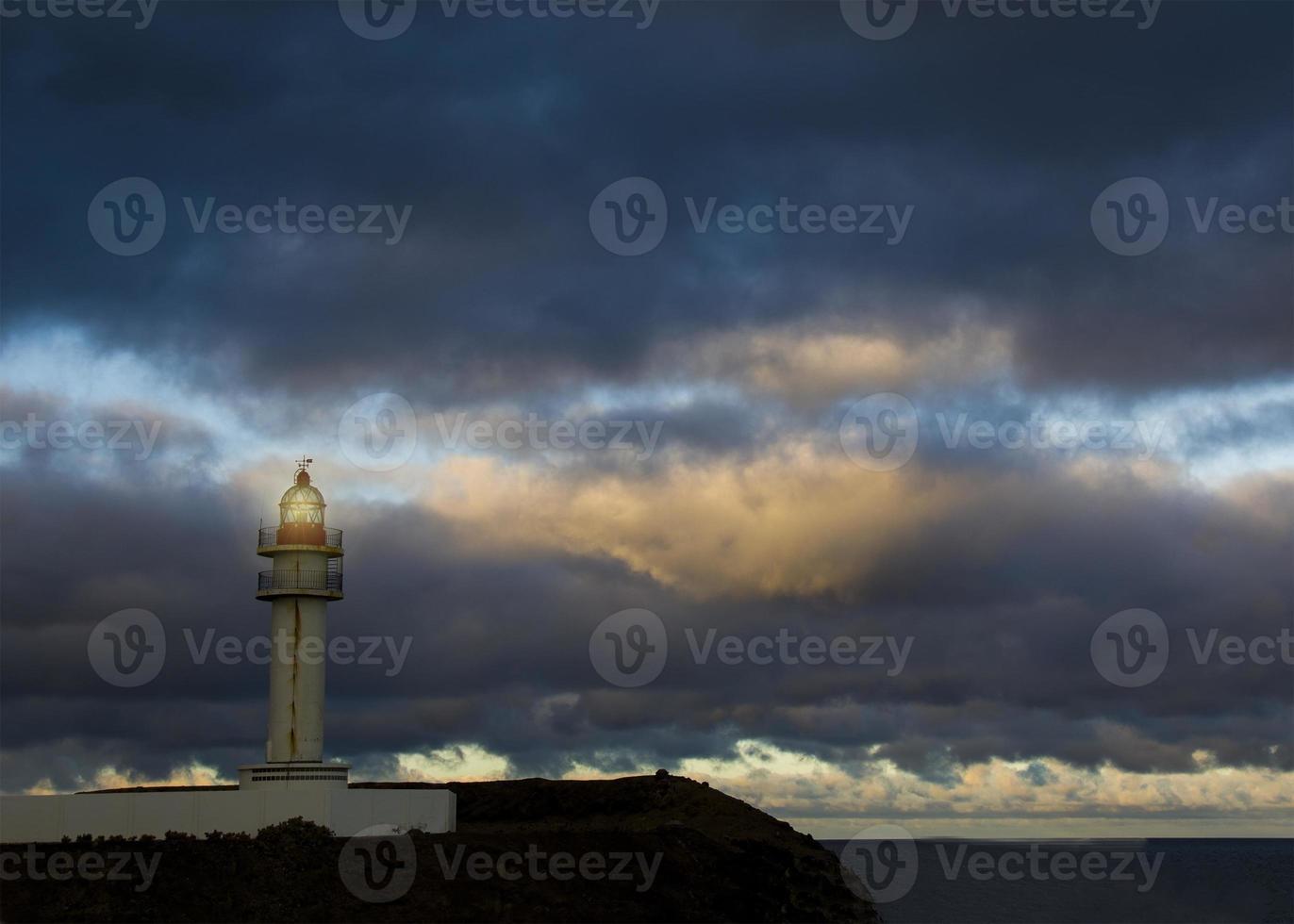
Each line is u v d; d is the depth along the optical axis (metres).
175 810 61.75
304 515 70.06
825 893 80.94
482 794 91.88
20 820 59.88
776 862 80.00
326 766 67.81
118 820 60.94
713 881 71.31
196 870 57.59
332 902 58.00
